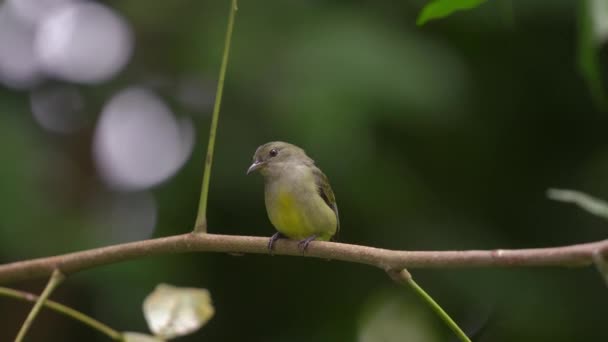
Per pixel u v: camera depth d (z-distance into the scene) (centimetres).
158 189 1287
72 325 1306
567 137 1444
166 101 1380
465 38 1343
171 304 434
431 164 1358
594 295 1274
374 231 1225
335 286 1319
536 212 1409
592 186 1344
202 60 1238
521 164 1421
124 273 1138
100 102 1412
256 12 1255
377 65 1161
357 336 1230
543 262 348
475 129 1303
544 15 1308
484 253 368
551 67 1391
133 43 1415
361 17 1238
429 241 1234
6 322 1306
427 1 1266
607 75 708
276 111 1155
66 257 465
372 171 1174
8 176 1165
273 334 1329
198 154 1245
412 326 1201
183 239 460
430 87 1184
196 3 1319
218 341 1322
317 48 1184
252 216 1255
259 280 1331
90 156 1400
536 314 1230
